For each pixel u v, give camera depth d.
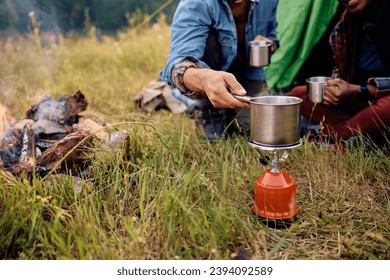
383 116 1.28
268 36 1.53
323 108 1.45
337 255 0.93
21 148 1.22
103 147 1.18
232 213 0.98
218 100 1.08
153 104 1.72
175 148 1.26
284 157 0.99
